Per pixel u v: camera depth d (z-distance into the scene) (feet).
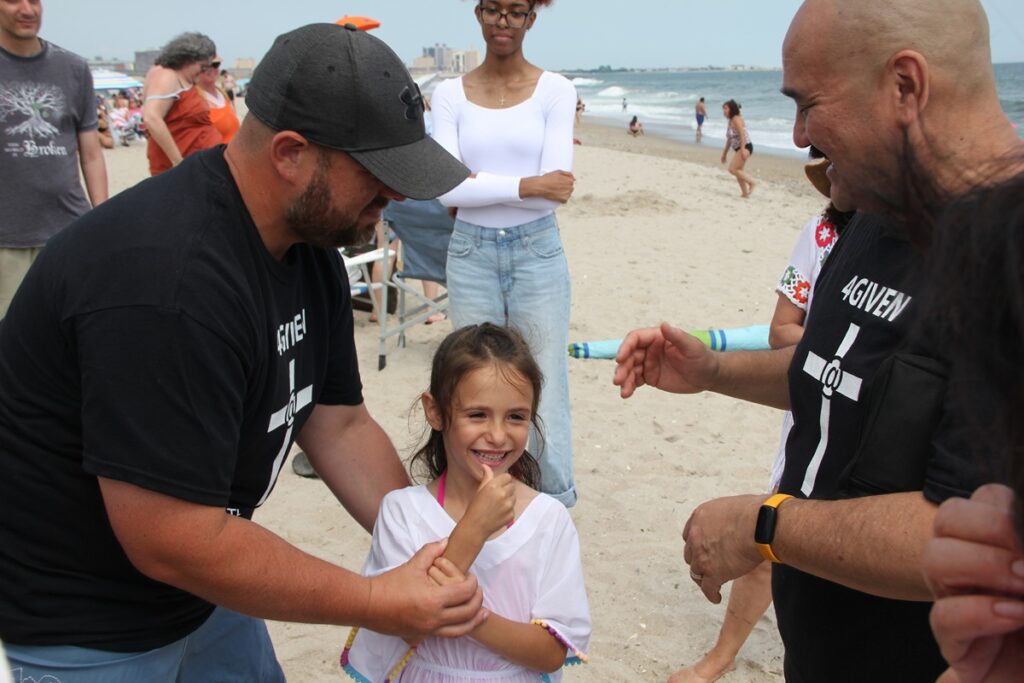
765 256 35.29
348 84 5.69
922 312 2.91
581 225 41.32
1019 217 2.42
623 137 126.41
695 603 12.55
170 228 5.60
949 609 2.97
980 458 3.30
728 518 6.07
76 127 16.33
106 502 5.72
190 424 5.58
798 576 6.38
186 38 21.56
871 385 5.41
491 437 7.09
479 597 6.40
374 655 7.07
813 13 5.40
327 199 5.92
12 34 14.88
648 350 8.03
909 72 5.00
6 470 6.13
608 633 11.87
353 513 7.95
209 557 5.73
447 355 7.23
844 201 5.84
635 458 16.94
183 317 5.49
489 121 13.16
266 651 8.08
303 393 7.02
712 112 202.18
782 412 19.34
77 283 5.57
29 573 6.25
